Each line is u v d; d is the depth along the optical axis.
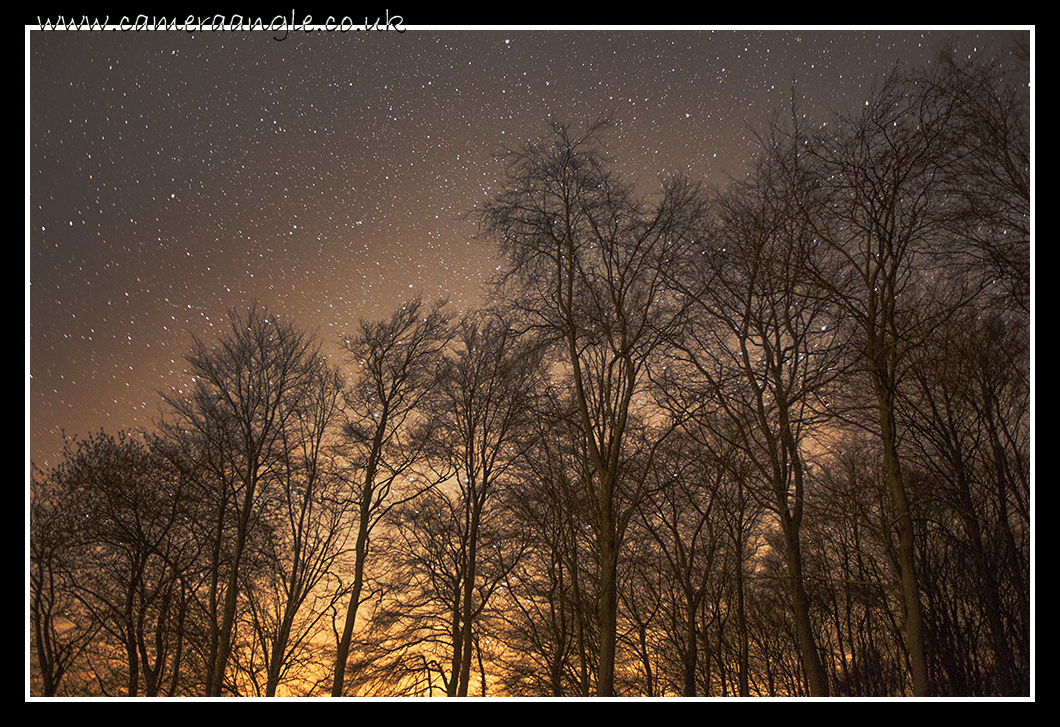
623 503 14.99
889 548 11.25
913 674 10.13
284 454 18.33
